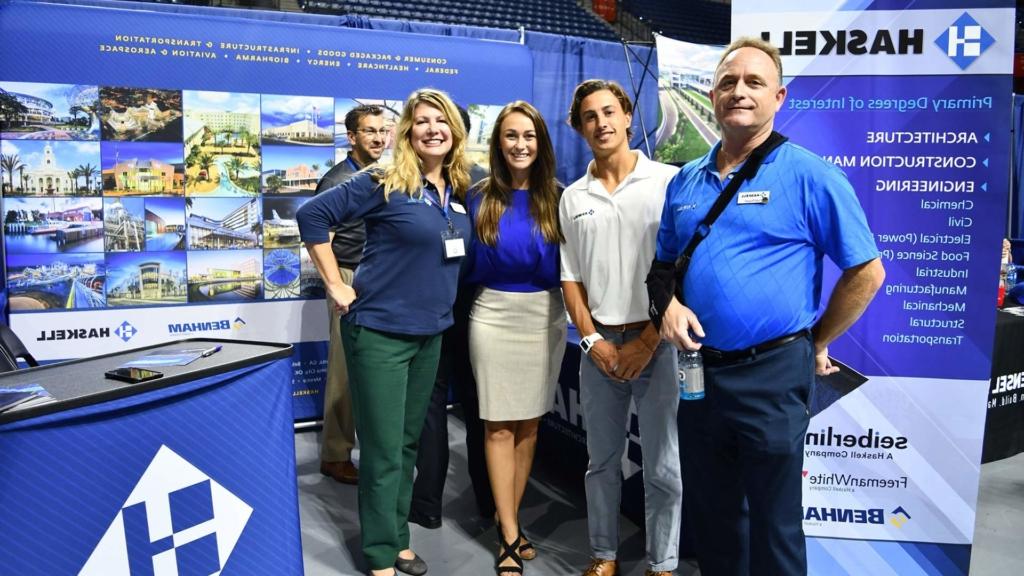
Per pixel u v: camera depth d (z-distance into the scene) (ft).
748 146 4.87
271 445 5.36
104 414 4.32
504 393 7.00
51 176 9.96
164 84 10.37
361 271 6.74
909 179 6.02
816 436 6.45
